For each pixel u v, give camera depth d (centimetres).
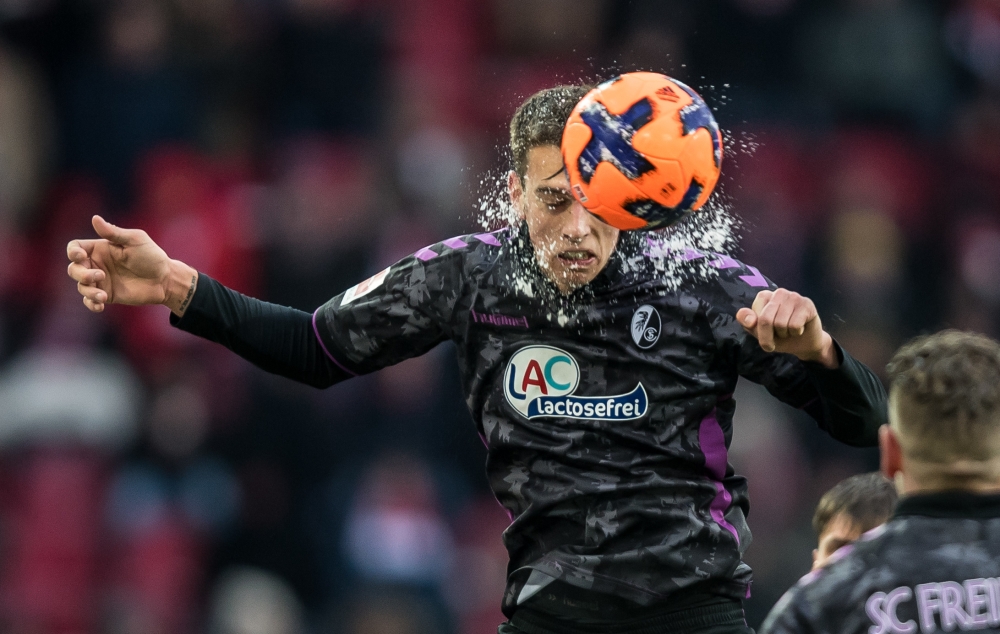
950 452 1088
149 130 3944
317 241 3566
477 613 3350
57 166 3994
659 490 1292
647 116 1205
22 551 3316
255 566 3306
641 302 1305
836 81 4153
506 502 1345
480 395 1350
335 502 3331
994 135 4381
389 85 4081
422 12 4306
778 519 3306
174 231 3734
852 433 1285
